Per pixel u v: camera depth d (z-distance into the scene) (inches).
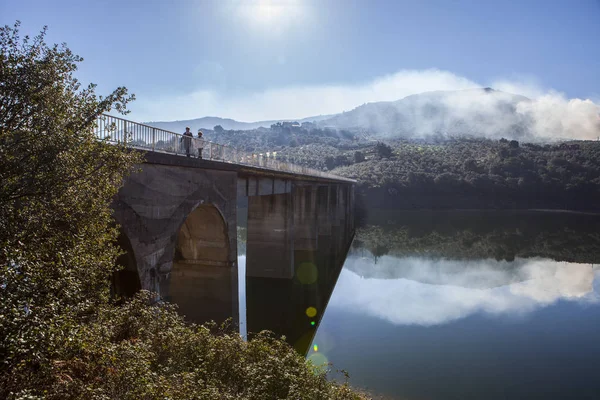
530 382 908.0
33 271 335.6
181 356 452.8
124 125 621.0
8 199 355.6
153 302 697.0
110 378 330.3
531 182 6589.6
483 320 1355.8
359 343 1130.7
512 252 2748.5
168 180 743.7
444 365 987.9
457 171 7101.4
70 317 337.4
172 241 762.2
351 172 6840.6
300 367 530.9
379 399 810.8
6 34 373.4
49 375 299.4
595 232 3754.9
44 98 380.8
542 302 1589.6
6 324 291.1
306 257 2298.2
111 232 470.9
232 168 1014.4
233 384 434.6
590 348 1116.5
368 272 2121.1
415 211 5846.5
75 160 401.4
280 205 1704.0
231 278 1021.8
